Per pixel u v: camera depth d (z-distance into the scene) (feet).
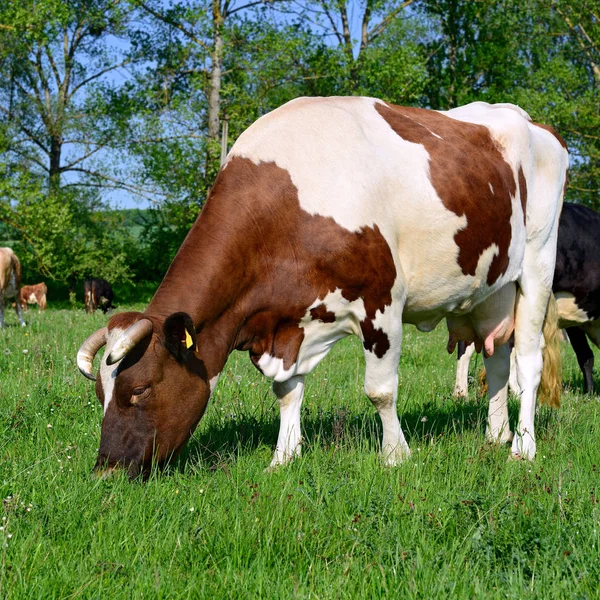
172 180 97.76
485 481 14.11
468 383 28.14
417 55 98.02
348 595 9.29
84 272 109.70
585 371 29.55
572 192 92.84
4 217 93.45
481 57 106.42
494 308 19.12
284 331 15.81
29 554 10.05
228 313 15.03
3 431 16.46
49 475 13.34
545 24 111.96
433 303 17.24
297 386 16.83
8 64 104.94
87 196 111.24
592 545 10.81
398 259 16.02
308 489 13.07
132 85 103.50
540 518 11.81
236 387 23.00
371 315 15.76
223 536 10.98
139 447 13.76
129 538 10.84
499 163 18.04
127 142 105.50
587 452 17.07
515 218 18.26
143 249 120.06
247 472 14.52
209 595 9.38
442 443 17.06
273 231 15.08
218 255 14.74
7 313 67.36
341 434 17.13
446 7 107.96
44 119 106.63
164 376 13.97
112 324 13.79
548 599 9.23
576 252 26.30
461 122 18.03
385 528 11.37
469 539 10.98
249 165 15.34
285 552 10.69
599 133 87.20
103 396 13.88
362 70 94.43
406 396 23.38
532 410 18.53
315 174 15.29
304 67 96.89
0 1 93.09
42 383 21.53
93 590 9.36
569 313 27.12
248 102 93.50
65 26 101.60
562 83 93.45
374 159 15.72
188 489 13.33
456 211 16.53
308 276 15.28
